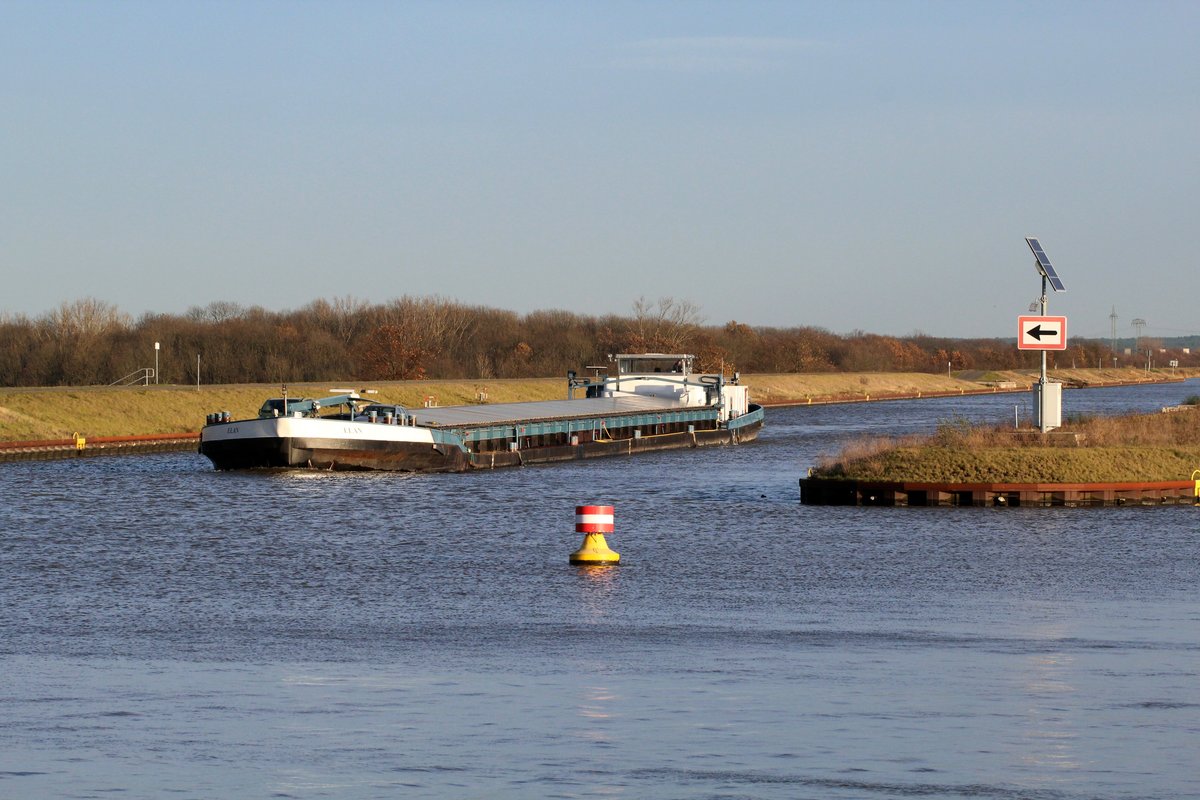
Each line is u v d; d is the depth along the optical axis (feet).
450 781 93.86
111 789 92.12
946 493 306.76
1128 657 140.67
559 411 508.53
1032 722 111.04
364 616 171.32
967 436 343.67
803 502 323.98
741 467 447.01
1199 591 193.47
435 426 422.82
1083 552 235.20
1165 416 428.15
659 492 355.97
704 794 90.63
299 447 387.34
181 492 344.90
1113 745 103.40
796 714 114.32
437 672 133.90
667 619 168.45
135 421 538.06
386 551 240.32
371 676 131.85
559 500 334.24
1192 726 109.70
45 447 463.01
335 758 100.12
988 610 175.94
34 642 152.46
